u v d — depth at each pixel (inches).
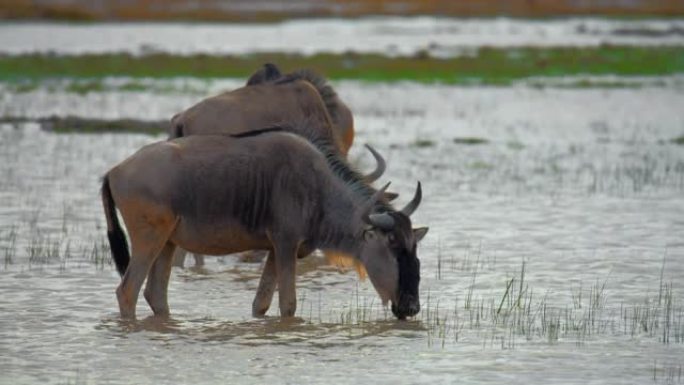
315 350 1425.9
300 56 6190.9
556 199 2566.4
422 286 1784.0
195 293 1754.4
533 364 1360.7
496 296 1718.8
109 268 1876.2
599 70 5871.1
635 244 2098.9
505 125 3932.1
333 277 1879.9
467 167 3009.4
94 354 1396.4
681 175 2891.2
